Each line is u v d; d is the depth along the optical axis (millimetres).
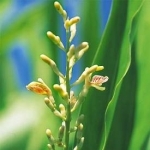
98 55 665
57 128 880
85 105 660
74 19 589
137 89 655
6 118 919
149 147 652
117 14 662
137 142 652
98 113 659
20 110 933
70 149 773
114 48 663
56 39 589
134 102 653
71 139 778
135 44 661
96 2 940
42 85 594
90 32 929
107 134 649
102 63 665
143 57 658
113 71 664
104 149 652
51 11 969
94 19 937
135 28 659
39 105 929
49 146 585
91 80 593
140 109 651
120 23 662
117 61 663
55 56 951
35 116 908
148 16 656
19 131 897
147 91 654
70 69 589
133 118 652
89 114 658
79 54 586
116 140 650
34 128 902
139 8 644
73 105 587
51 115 902
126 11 663
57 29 965
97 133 654
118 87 651
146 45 658
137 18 658
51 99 596
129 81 656
